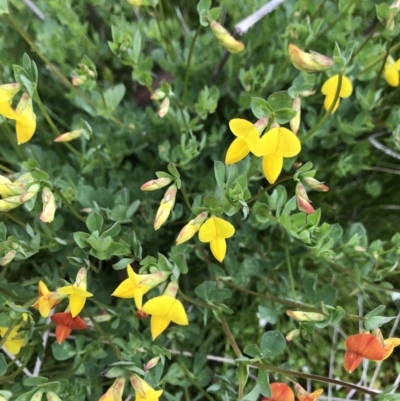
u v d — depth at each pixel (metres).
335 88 0.15
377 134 0.22
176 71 0.20
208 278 0.21
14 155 0.19
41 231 0.18
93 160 0.18
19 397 0.13
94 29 0.22
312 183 0.13
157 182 0.14
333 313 0.14
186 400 0.19
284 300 0.17
